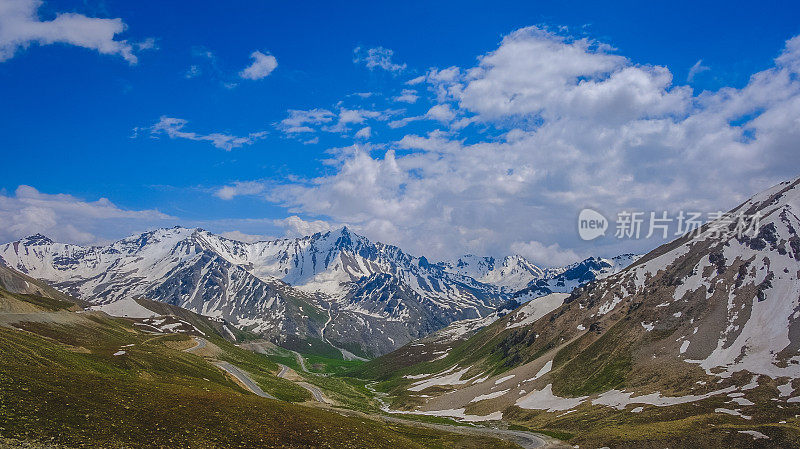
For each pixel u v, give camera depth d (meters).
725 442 109.19
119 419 72.12
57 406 69.69
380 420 163.50
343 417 115.44
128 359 137.00
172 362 155.62
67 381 80.81
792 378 142.00
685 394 152.75
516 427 164.25
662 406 146.88
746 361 160.62
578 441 133.38
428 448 115.69
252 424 84.88
